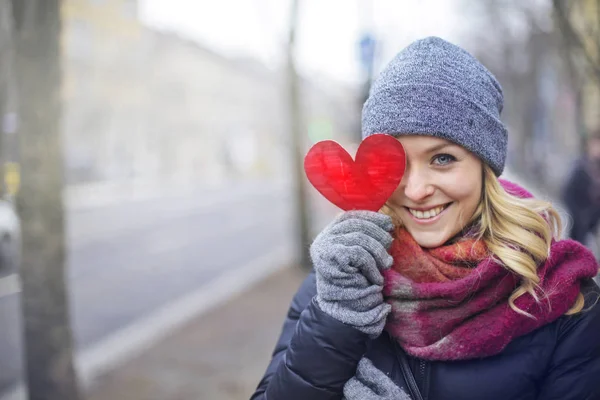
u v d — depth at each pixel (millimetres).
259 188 37750
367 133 1354
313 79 14867
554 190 15062
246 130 51062
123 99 33875
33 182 3240
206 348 5297
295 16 8781
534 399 1254
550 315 1233
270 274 9000
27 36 3152
